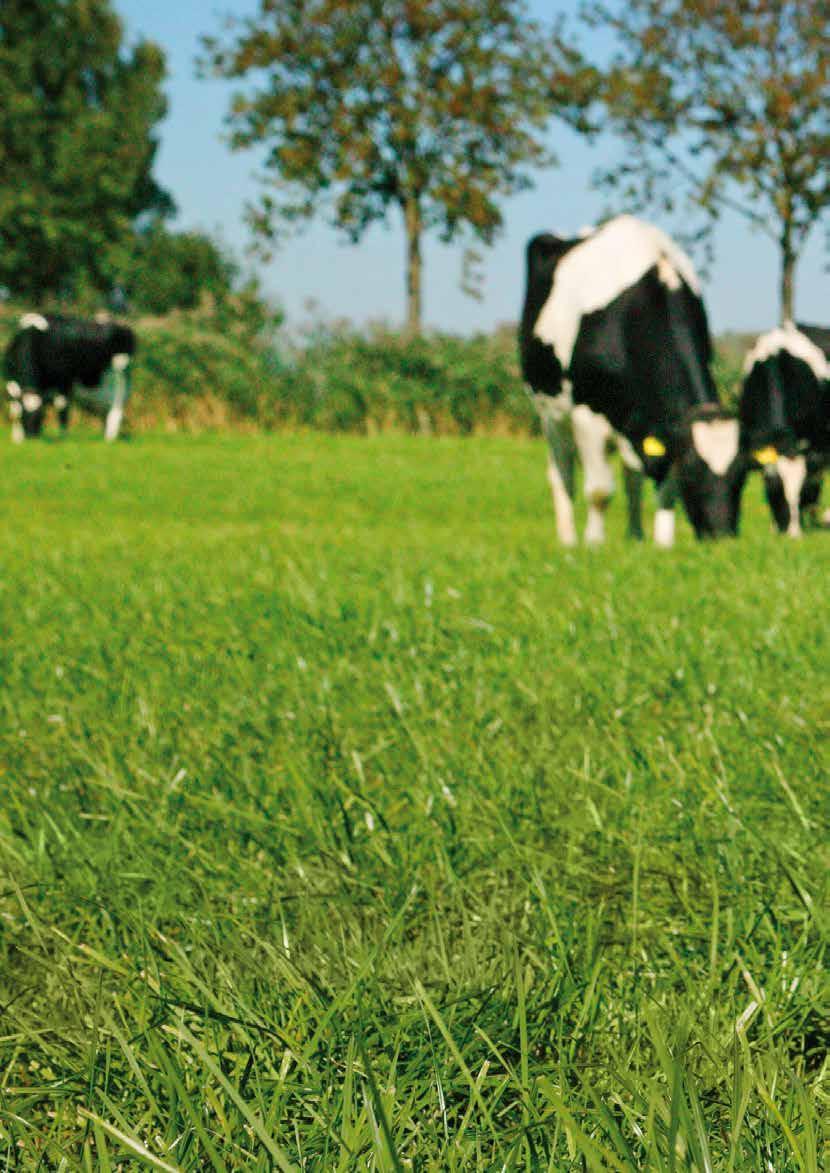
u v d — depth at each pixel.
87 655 6.19
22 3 83.94
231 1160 1.96
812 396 16.20
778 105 36.75
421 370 40.22
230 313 40.12
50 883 3.19
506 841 3.43
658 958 2.87
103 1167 1.85
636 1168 1.79
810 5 37.38
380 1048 2.38
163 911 3.06
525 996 2.46
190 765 4.22
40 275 81.06
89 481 21.16
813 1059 2.48
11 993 2.73
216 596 7.90
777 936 2.76
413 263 50.16
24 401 32.97
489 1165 1.97
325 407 39.84
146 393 39.31
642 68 39.19
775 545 10.69
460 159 48.56
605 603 7.00
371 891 3.20
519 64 47.75
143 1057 2.28
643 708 4.95
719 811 3.54
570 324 12.92
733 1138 1.84
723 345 34.94
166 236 85.56
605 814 3.66
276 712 4.90
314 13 47.28
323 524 15.70
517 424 39.88
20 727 4.92
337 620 6.84
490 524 15.52
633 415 12.45
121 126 84.44
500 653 5.85
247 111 48.75
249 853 3.52
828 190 38.00
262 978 2.64
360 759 4.15
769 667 5.41
